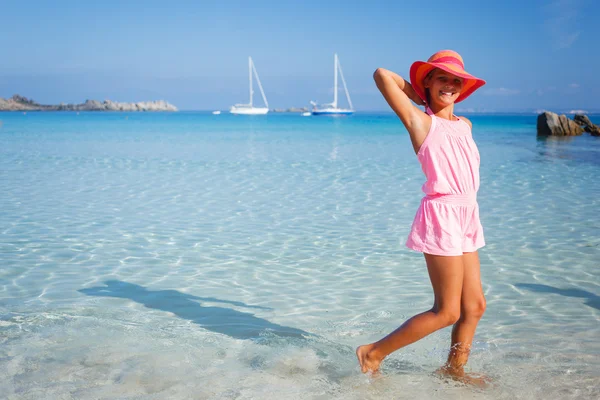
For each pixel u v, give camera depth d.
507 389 3.16
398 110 3.07
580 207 8.88
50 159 16.64
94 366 3.40
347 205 9.12
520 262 5.80
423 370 3.42
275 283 5.15
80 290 4.89
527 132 35.44
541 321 4.21
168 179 12.34
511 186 11.25
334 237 6.92
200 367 3.42
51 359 3.49
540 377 3.30
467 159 3.08
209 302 4.64
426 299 4.70
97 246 6.41
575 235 6.96
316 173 13.44
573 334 3.95
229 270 5.55
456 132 3.09
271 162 16.06
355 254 6.14
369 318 4.29
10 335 3.85
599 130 30.02
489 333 3.98
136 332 3.96
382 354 3.28
